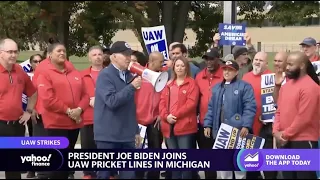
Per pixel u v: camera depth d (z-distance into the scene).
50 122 4.56
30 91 4.84
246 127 4.52
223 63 4.92
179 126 4.77
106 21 4.86
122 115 4.10
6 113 4.58
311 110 4.04
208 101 4.87
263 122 4.86
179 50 5.10
